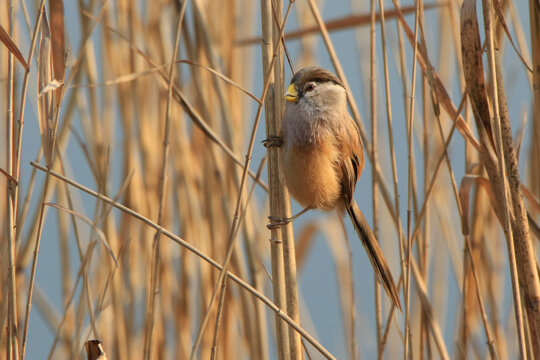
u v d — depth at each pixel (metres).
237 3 7.00
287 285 5.07
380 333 5.60
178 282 7.02
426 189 5.70
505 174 4.59
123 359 6.55
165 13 6.88
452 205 7.49
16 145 4.50
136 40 6.80
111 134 6.91
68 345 6.70
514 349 7.16
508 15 5.55
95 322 5.01
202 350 6.91
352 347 6.05
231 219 6.52
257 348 6.41
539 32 4.74
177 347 6.93
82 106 6.57
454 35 6.02
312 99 5.73
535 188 6.14
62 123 6.09
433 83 5.04
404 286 5.01
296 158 5.60
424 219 5.77
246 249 6.50
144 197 6.95
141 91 6.85
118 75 6.80
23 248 6.34
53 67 4.52
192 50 6.45
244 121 7.29
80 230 6.82
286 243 5.09
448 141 5.03
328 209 6.11
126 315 6.77
